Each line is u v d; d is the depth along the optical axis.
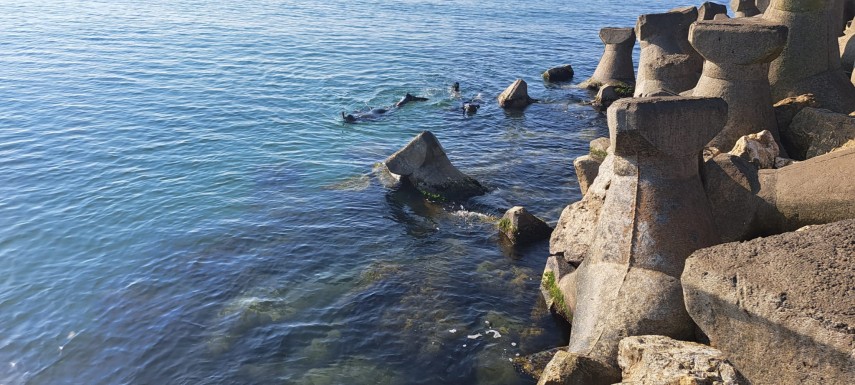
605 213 9.43
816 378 6.04
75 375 10.29
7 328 11.48
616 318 8.69
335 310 11.57
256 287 12.39
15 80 27.66
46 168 18.52
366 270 12.97
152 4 50.06
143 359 10.52
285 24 44.00
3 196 16.66
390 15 50.00
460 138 21.92
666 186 8.91
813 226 7.41
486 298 11.81
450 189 16.77
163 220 15.30
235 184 17.50
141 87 27.17
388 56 35.16
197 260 13.44
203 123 22.84
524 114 25.11
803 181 8.98
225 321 11.35
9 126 22.02
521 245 13.95
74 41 35.91
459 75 31.47
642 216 8.95
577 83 30.88
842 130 11.23
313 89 27.88
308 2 55.09
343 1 56.59
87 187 17.23
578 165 13.73
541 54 37.28
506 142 21.50
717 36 11.91
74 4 48.59
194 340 10.90
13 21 41.12
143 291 12.38
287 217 15.45
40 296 12.37
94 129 21.89
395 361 10.17
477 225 15.06
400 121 23.78
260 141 21.14
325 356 10.34
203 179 17.83
